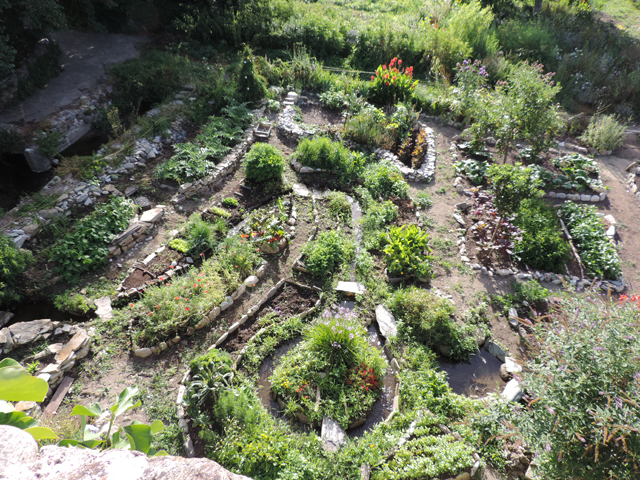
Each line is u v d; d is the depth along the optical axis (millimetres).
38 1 12133
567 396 4598
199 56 16141
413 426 6078
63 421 5629
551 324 5660
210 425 5867
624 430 4051
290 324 7457
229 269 8180
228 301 7668
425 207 10477
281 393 6379
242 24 16969
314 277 8508
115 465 1215
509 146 12078
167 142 11516
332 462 5578
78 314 7363
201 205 9906
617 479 4184
